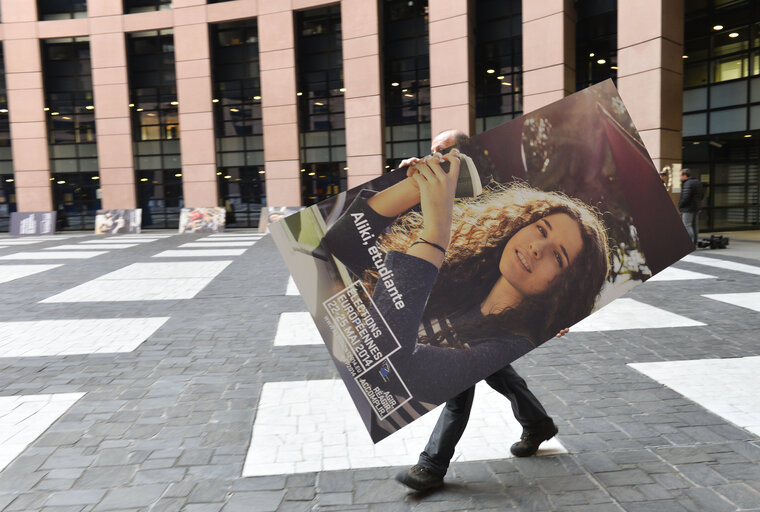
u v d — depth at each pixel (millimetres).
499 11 22109
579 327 6312
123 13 26000
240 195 27734
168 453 3324
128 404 4160
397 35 24250
